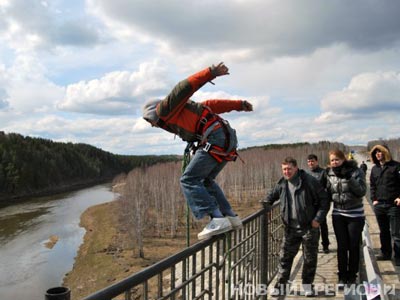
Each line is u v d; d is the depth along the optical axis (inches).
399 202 281.9
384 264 295.7
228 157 145.0
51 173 4062.5
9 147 3826.3
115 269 1261.1
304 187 241.6
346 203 252.4
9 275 1256.2
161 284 116.0
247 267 208.2
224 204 155.9
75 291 1113.4
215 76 135.7
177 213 1865.2
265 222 241.3
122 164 6195.9
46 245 1616.6
